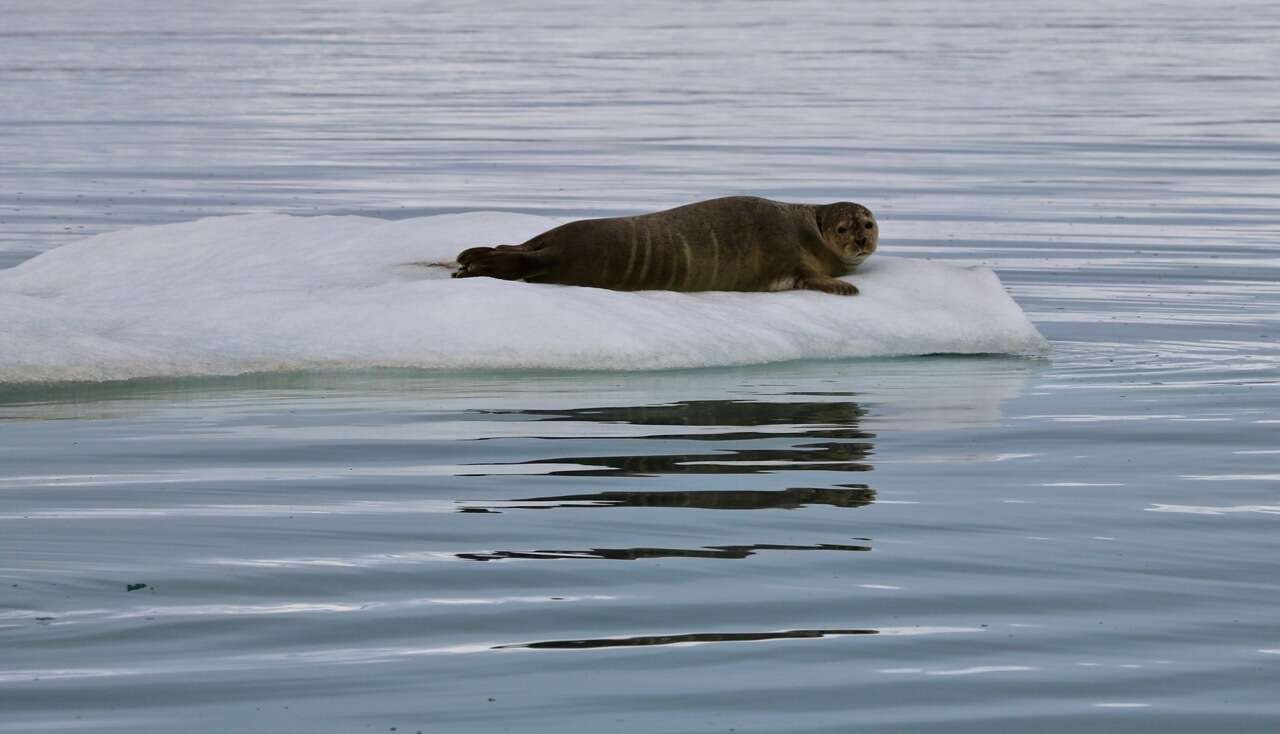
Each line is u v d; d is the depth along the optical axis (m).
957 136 113.12
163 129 114.31
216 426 37.38
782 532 29.91
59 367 41.25
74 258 52.81
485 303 44.62
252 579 27.05
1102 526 30.75
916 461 35.25
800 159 100.25
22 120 118.69
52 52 182.62
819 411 39.69
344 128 116.38
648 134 113.06
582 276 47.50
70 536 29.16
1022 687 23.28
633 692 22.88
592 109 129.12
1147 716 22.45
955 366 45.94
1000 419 39.41
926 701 22.77
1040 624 25.62
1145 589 27.28
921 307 48.59
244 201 82.31
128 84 146.62
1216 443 37.47
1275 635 25.30
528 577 27.28
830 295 48.34
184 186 87.56
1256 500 32.66
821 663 23.95
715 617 25.66
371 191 86.31
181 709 22.12
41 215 76.50
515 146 106.38
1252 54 187.38
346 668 23.52
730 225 48.59
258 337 43.81
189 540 29.02
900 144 108.19
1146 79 157.12
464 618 25.45
